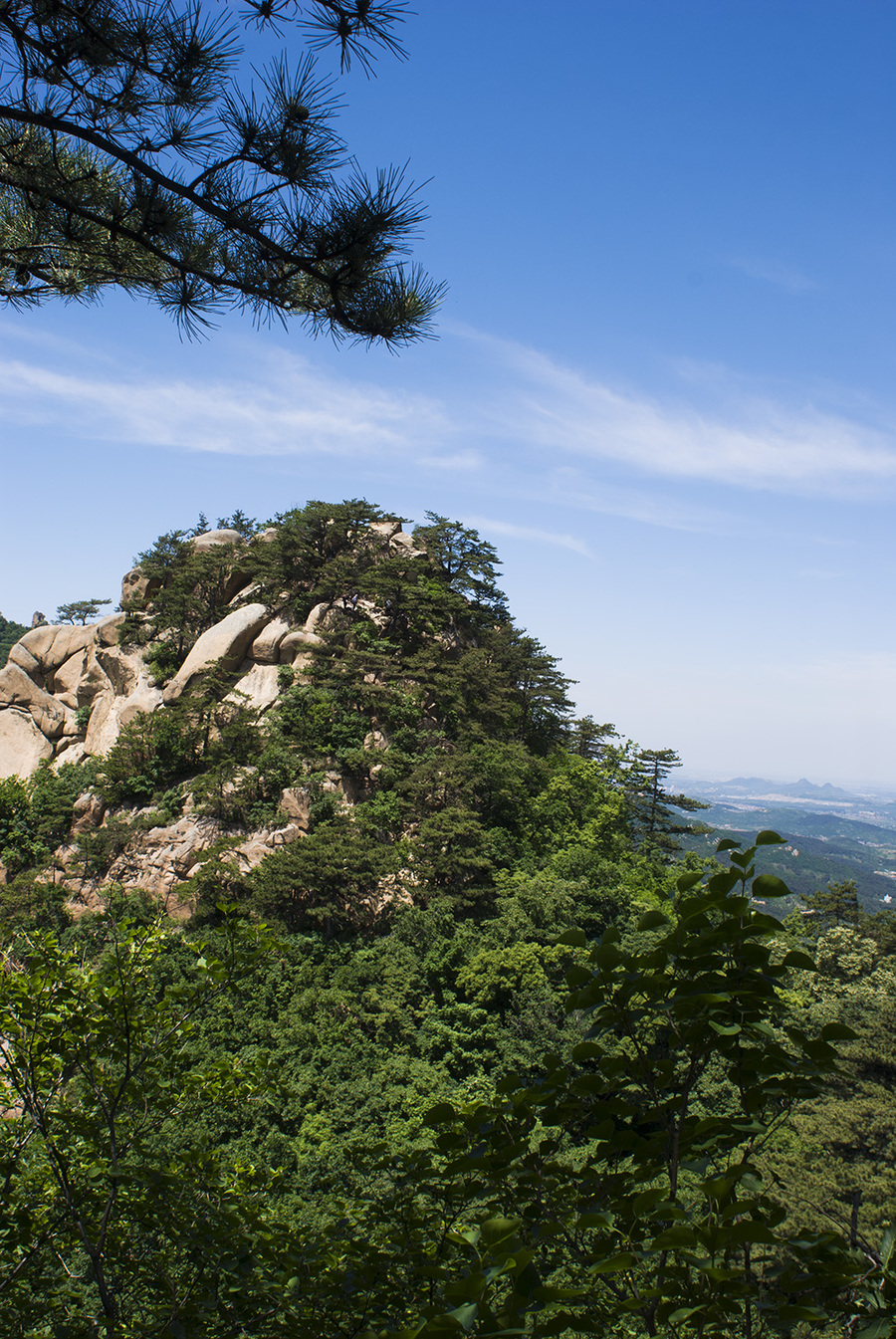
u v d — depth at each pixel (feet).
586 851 203.10
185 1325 18.72
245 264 23.94
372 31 20.18
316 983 149.07
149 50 20.67
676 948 11.87
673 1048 11.90
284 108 20.81
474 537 274.16
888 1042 104.01
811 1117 92.17
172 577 284.41
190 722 232.53
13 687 280.72
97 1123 22.97
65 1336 18.22
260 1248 19.45
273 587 265.75
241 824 204.95
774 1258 10.89
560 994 139.03
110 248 25.49
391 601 252.42
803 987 149.48
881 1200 75.15
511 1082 13.05
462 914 177.37
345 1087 121.49
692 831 273.33
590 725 294.25
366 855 176.14
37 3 19.94
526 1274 9.52
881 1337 9.68
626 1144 12.09
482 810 218.38
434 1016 145.59
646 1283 11.52
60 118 20.81
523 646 279.28
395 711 221.66
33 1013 21.53
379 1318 16.28
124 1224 22.86
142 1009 23.36
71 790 239.71
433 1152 15.16
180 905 191.01
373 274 22.97
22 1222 20.93
